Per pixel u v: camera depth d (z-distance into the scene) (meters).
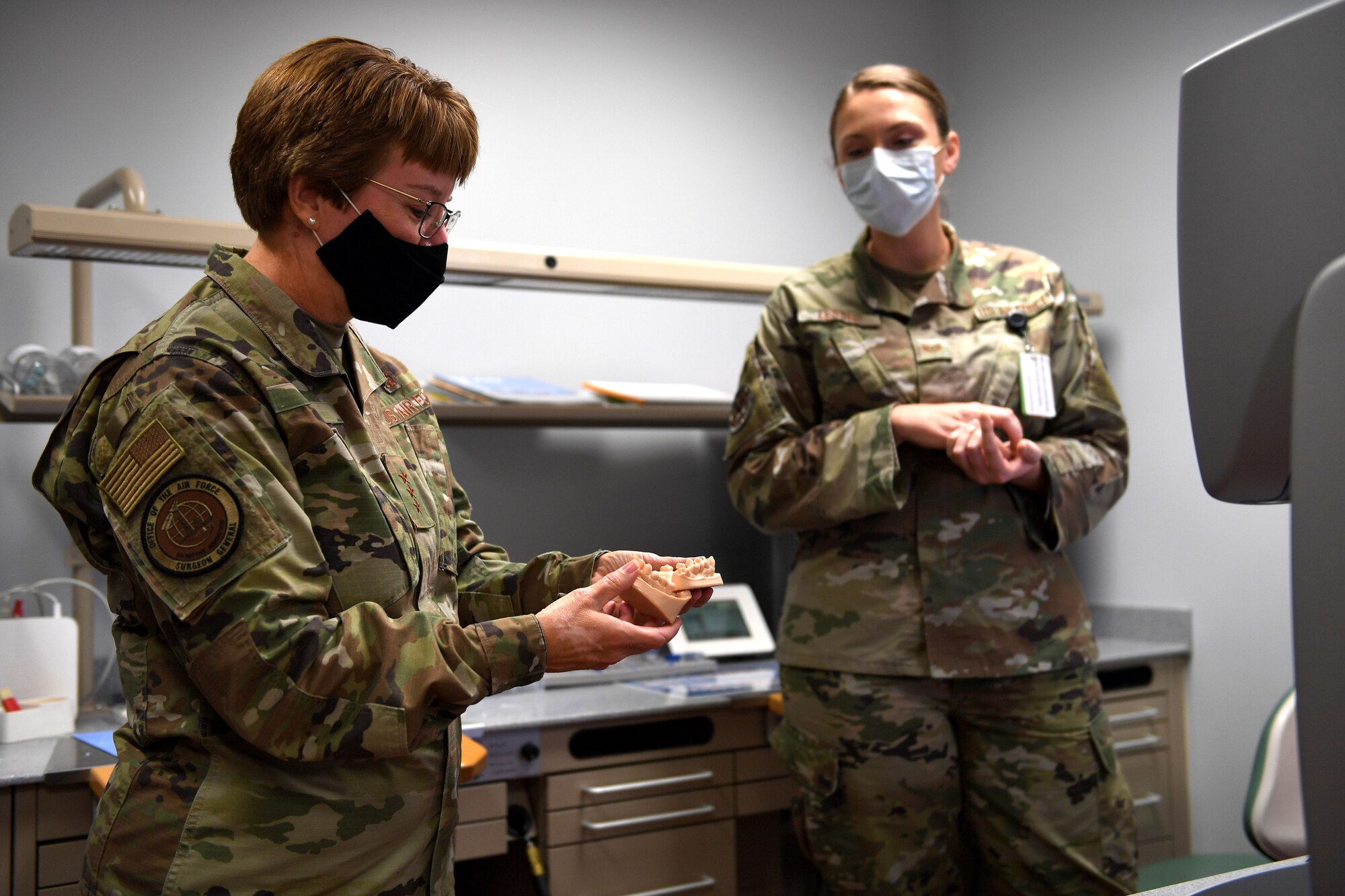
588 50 2.78
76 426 0.88
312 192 0.92
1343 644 0.49
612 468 2.74
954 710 1.62
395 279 0.95
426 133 0.92
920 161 1.66
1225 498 0.65
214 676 0.80
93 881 0.86
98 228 1.71
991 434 1.50
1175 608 2.68
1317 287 0.50
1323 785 0.50
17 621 1.88
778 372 1.78
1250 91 0.59
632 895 1.98
